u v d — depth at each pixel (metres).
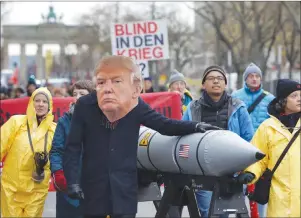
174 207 9.36
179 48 85.31
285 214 8.03
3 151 10.36
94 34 99.75
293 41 45.72
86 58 120.81
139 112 7.74
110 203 7.64
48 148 10.36
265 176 8.22
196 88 69.75
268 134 8.25
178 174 8.32
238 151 7.49
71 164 7.70
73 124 7.75
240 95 12.59
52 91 27.61
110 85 7.55
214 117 10.37
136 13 89.25
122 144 7.66
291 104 8.24
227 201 7.85
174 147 7.95
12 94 28.16
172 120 7.82
